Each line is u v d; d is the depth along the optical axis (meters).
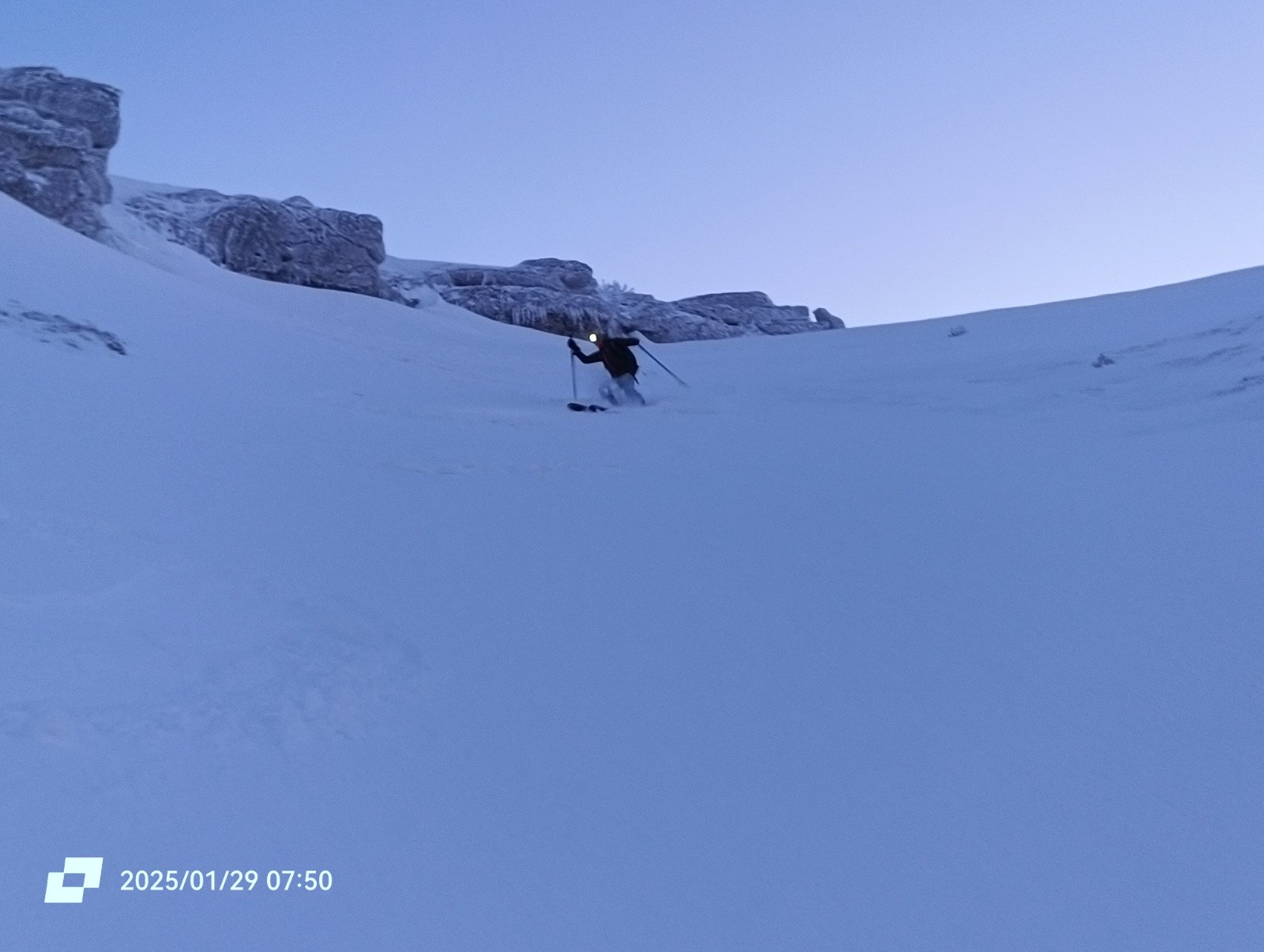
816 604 4.74
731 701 3.62
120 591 4.12
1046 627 4.27
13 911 2.12
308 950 2.15
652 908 2.38
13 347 9.05
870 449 9.32
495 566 5.29
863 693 3.68
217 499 6.02
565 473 8.16
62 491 5.48
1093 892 2.46
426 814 2.76
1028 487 7.05
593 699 3.62
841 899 2.44
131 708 3.13
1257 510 5.67
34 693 3.10
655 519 6.54
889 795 2.93
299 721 3.24
